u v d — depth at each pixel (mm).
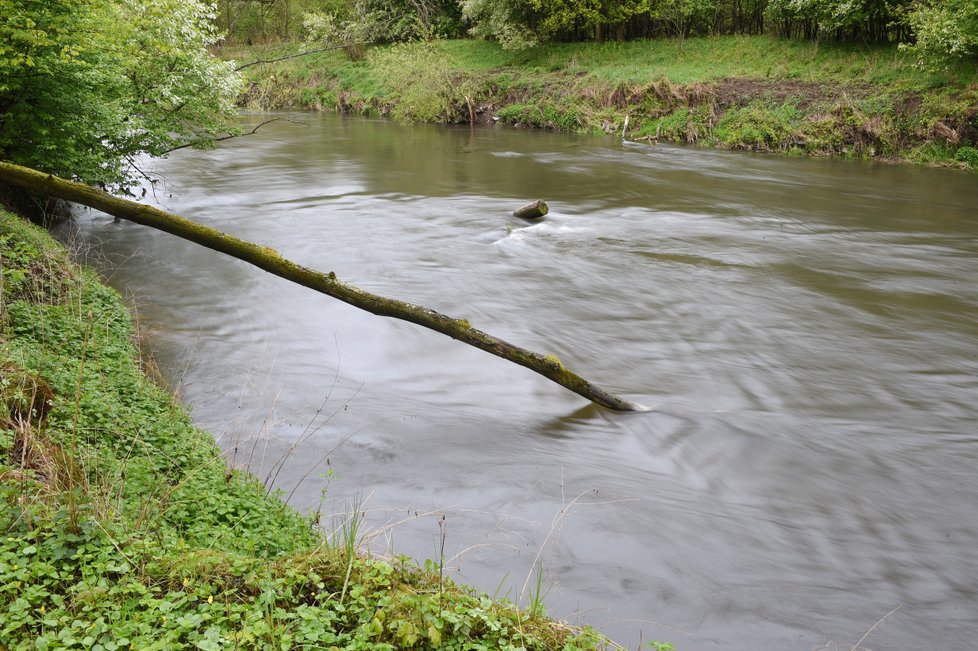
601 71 38375
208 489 5453
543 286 13297
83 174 14430
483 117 40562
